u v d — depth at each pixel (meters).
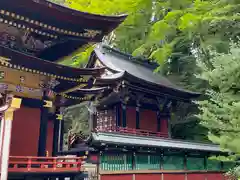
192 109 30.08
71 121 31.73
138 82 22.47
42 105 14.13
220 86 12.29
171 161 21.00
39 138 13.70
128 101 23.80
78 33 14.19
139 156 18.56
